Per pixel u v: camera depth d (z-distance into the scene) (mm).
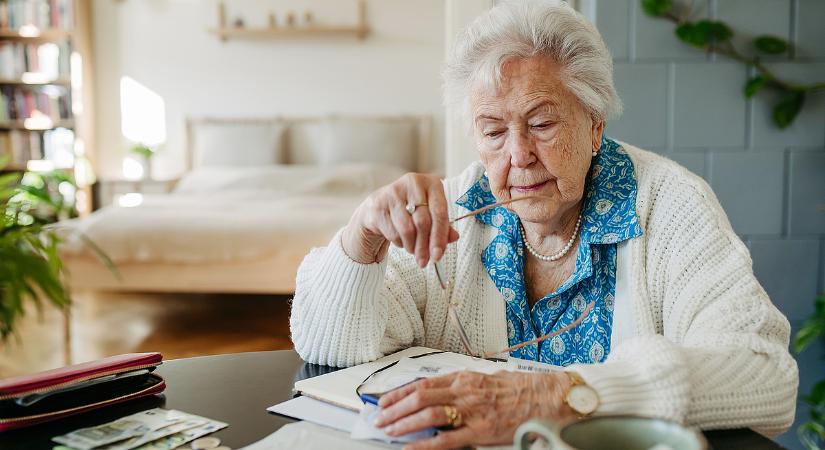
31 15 5148
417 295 1075
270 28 5262
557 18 894
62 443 647
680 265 932
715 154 1642
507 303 1040
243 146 5234
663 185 997
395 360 908
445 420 643
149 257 3277
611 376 676
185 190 4738
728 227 963
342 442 646
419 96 5352
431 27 5297
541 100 881
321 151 5352
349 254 882
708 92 1626
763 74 1604
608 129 1647
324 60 5371
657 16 1603
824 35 1604
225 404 763
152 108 5477
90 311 3885
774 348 775
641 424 522
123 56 5449
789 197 1651
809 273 1666
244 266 3322
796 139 1633
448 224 776
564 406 650
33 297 2039
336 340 901
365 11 5320
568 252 1021
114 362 779
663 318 947
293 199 4332
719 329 821
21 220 2350
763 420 719
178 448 638
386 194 800
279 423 704
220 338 3312
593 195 1013
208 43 5402
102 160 5531
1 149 5188
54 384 714
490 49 915
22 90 5191
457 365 857
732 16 1603
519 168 915
